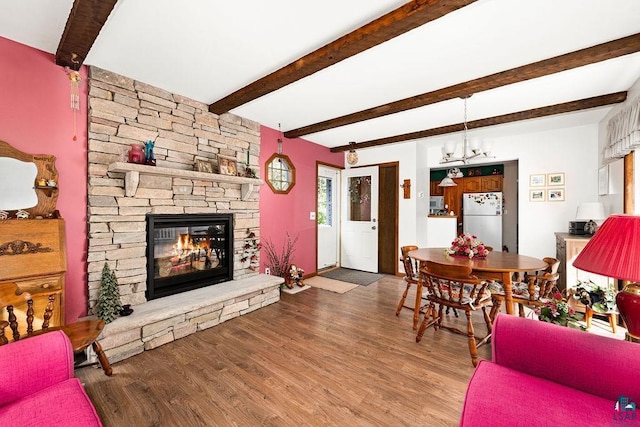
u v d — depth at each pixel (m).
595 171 3.85
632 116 2.53
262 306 3.40
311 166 4.95
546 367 1.26
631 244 1.08
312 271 5.01
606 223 1.21
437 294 2.54
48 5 1.64
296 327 2.84
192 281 3.07
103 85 2.40
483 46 2.01
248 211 3.67
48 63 2.16
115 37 1.94
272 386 1.89
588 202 3.63
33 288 1.94
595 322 2.88
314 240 5.05
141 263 2.63
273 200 4.22
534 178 4.26
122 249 2.51
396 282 4.62
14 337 1.57
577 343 1.22
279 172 4.37
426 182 5.42
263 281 3.42
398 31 1.71
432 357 2.27
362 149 5.41
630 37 1.86
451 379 1.98
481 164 5.76
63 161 2.23
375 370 2.08
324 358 2.25
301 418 1.61
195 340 2.54
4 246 1.86
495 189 5.89
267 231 4.13
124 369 2.08
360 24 1.79
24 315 1.89
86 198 2.35
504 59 2.19
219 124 3.36
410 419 1.60
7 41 1.98
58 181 2.20
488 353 2.32
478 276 2.46
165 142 2.83
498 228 5.76
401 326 2.87
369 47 1.90
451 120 3.69
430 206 6.57
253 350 2.37
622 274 1.07
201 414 1.64
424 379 1.98
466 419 1.07
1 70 1.96
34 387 1.19
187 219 2.99
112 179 2.45
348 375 2.02
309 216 4.93
